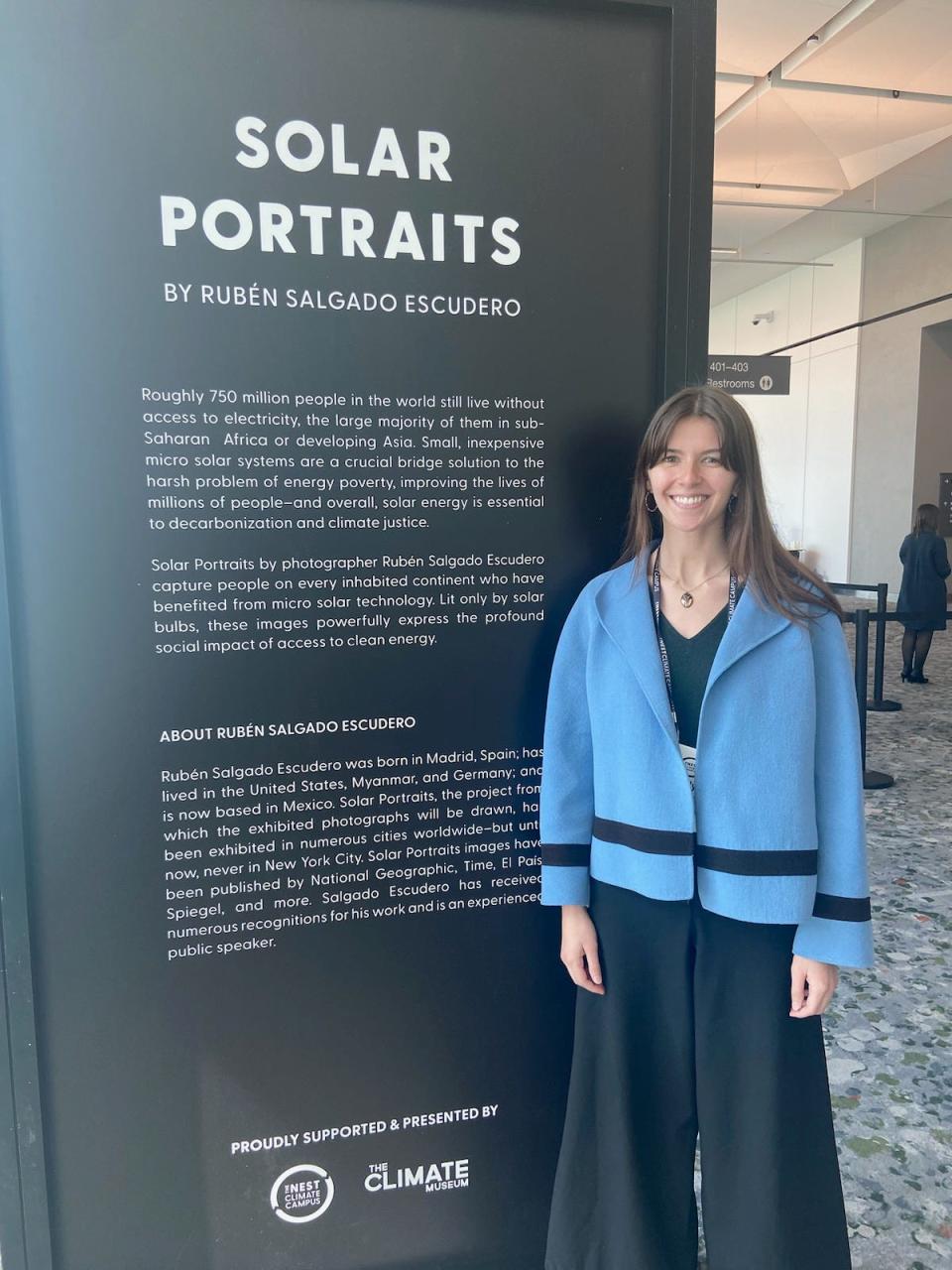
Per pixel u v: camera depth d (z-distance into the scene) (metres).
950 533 13.59
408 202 1.48
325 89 1.43
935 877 3.52
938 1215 1.81
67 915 1.50
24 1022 1.49
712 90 1.54
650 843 1.35
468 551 1.57
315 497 1.51
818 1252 1.39
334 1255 1.67
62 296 1.39
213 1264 1.62
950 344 13.52
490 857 1.65
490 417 1.55
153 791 1.51
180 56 1.38
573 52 1.51
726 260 14.99
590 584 1.49
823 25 7.16
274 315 1.46
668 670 1.38
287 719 1.54
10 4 1.33
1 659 1.42
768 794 1.30
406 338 1.51
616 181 1.55
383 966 1.63
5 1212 1.52
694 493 1.33
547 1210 1.73
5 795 1.44
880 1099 2.18
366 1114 1.65
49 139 1.36
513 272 1.53
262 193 1.43
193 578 1.48
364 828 1.59
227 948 1.57
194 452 1.46
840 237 14.35
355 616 1.55
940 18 7.01
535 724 1.63
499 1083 1.69
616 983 1.43
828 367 15.47
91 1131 1.55
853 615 4.81
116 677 1.48
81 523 1.44
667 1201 1.48
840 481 15.44
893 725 6.21
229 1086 1.59
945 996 2.64
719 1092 1.39
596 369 1.58
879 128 9.26
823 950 1.32
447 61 1.47
